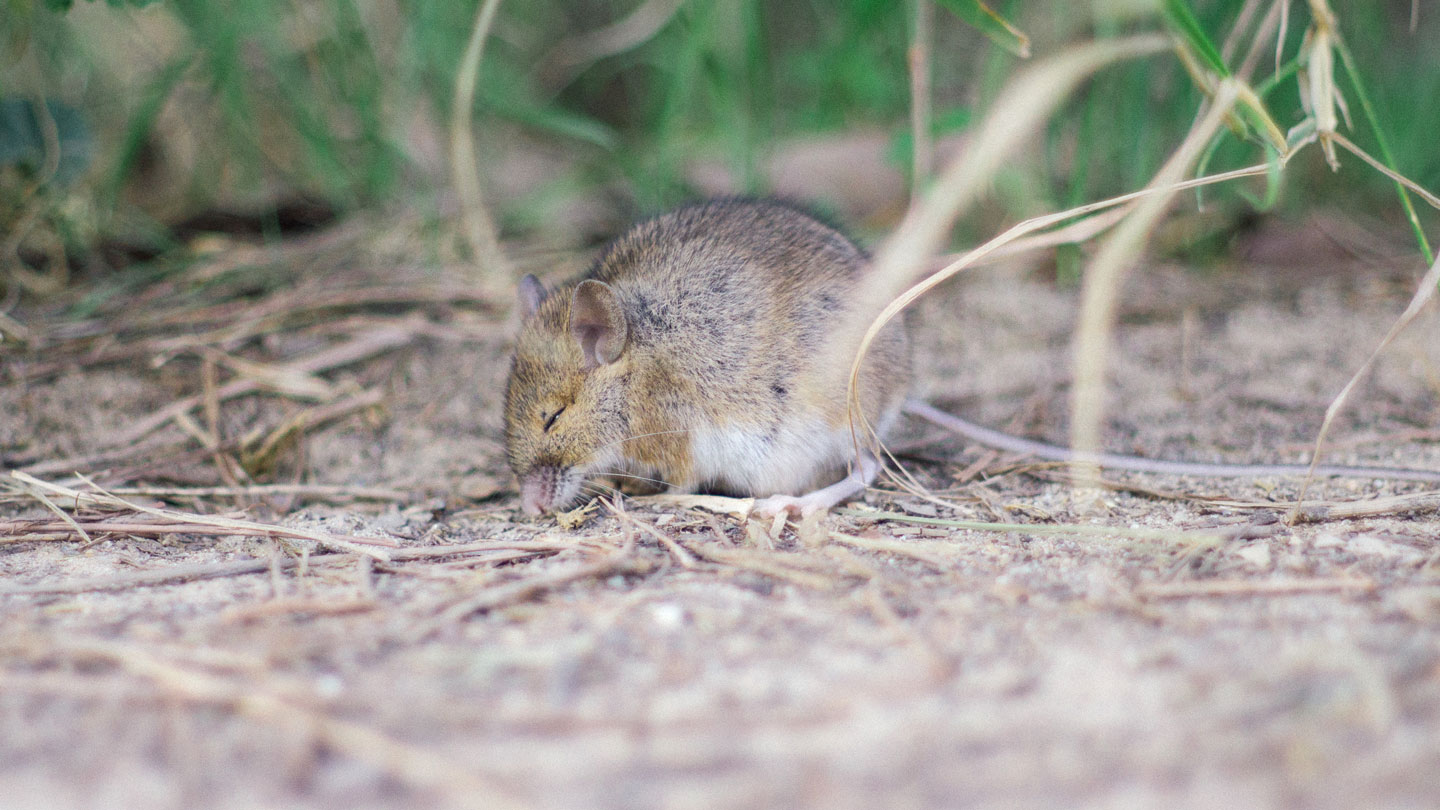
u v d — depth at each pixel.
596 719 3.89
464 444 8.64
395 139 12.77
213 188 13.77
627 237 8.01
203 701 4.05
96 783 3.57
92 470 7.89
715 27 12.35
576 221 13.56
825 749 3.67
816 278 7.17
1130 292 11.59
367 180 12.78
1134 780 3.44
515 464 7.48
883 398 7.33
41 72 12.25
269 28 11.95
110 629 4.75
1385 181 13.08
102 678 4.23
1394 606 4.61
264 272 11.43
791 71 14.62
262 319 10.23
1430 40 14.39
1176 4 5.86
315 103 13.29
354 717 3.93
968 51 15.16
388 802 3.45
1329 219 13.04
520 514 7.29
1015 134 5.20
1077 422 7.02
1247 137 6.67
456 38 12.39
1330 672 3.99
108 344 9.70
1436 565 5.12
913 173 10.94
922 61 8.94
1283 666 4.06
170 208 13.37
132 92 12.71
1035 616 4.73
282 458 8.37
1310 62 6.31
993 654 4.34
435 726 3.87
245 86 13.31
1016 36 6.42
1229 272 12.20
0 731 3.88
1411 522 5.91
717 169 13.88
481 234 11.64
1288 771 3.43
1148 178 11.88
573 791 3.48
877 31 12.61
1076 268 11.81
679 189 12.73
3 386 8.92
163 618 4.92
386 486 7.90
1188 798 3.34
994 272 12.12
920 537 6.12
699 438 7.30
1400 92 13.85
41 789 3.54
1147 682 4.02
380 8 13.34
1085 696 3.94
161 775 3.61
